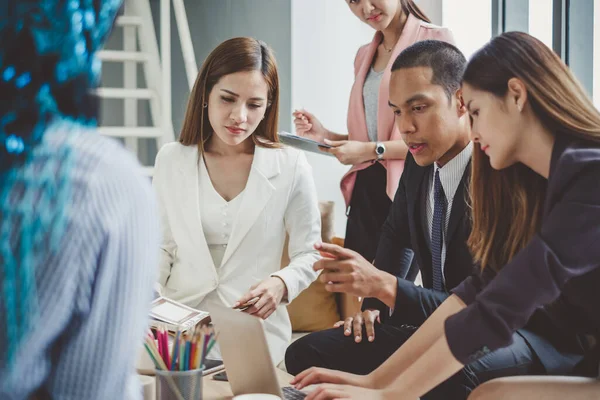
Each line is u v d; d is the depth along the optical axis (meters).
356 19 3.98
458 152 1.95
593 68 2.79
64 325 0.73
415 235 2.06
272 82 2.36
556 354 1.73
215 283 2.30
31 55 0.71
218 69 2.28
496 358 1.68
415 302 1.82
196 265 2.32
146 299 0.80
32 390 0.73
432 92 1.91
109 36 0.80
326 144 2.72
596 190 1.32
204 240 2.32
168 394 1.36
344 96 4.00
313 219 2.42
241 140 2.30
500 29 3.18
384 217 2.81
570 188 1.35
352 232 2.88
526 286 1.32
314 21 3.94
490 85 1.45
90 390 0.75
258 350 1.44
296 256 2.38
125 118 4.89
